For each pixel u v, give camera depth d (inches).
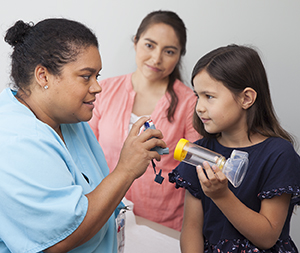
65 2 85.7
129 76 73.5
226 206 39.0
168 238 54.7
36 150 32.3
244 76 41.9
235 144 45.3
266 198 41.1
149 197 69.9
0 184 30.9
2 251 33.6
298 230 82.9
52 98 35.8
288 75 77.4
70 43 34.5
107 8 84.2
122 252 46.7
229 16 78.0
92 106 38.1
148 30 65.4
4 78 89.8
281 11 75.2
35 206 31.0
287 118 79.2
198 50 81.2
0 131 32.9
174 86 70.6
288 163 40.9
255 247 40.8
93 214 33.1
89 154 44.9
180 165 47.3
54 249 32.3
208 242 44.6
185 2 79.7
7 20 87.7
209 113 42.7
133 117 71.3
